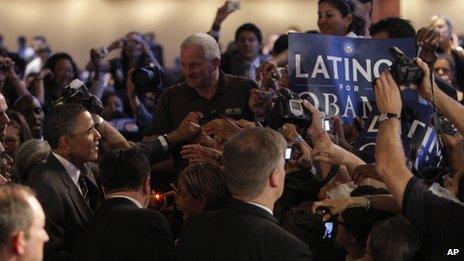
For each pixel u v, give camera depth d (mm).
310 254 4680
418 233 4719
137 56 12227
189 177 5578
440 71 9578
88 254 5172
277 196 4797
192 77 6973
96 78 10281
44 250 5410
